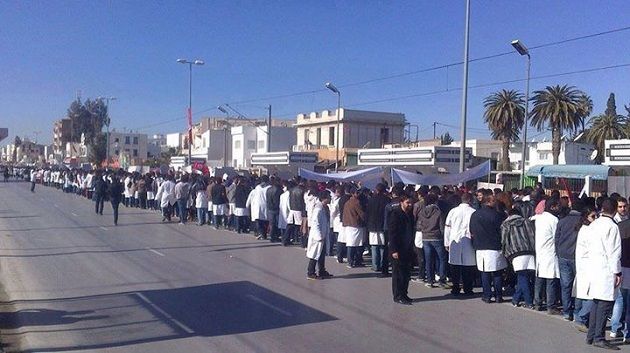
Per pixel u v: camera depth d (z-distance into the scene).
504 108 47.81
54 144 160.12
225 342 8.30
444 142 75.12
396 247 10.94
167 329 8.93
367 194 16.34
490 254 11.15
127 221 26.47
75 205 36.53
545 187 31.55
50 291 11.54
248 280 12.94
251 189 22.80
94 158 101.31
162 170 43.66
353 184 19.38
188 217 27.14
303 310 10.30
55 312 9.88
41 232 21.66
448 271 13.02
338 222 16.30
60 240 19.34
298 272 14.12
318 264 13.65
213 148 82.56
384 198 14.14
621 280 8.52
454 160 26.86
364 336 8.74
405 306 10.82
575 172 29.94
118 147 120.75
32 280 12.60
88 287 11.95
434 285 12.95
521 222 10.84
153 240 19.80
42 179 71.94
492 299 11.53
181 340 8.36
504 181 38.50
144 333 8.70
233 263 15.24
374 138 76.19
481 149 67.81
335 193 17.42
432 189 14.34
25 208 33.75
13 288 11.77
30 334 8.60
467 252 11.74
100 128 120.00
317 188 18.06
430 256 12.80
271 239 19.81
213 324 9.25
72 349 7.91
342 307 10.59
